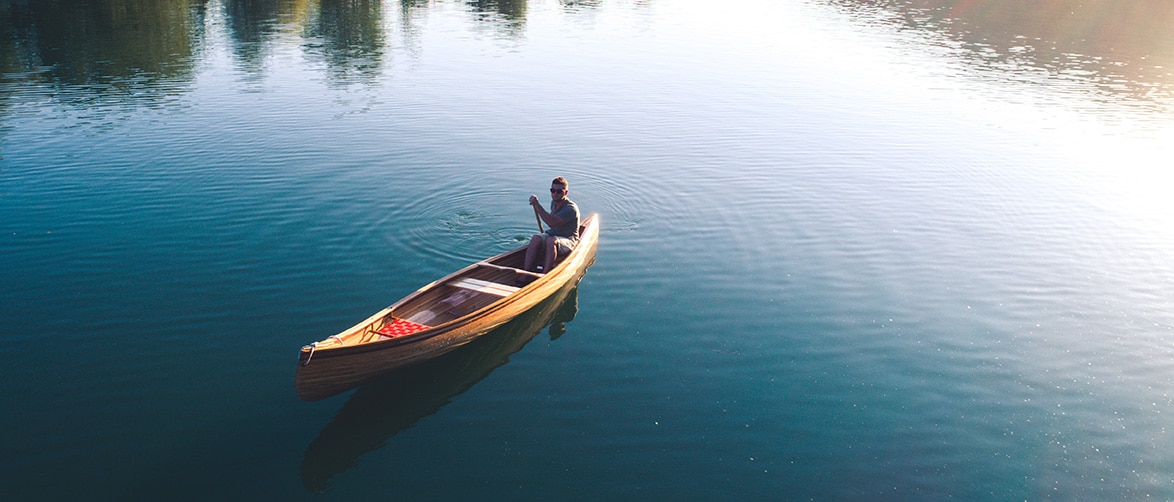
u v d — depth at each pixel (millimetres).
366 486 7641
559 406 8969
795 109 23438
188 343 9805
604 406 8969
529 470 7902
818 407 9000
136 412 8523
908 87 27188
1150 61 34750
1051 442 8477
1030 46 38156
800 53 33812
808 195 16016
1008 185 16969
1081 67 32531
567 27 40000
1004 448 8359
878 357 10070
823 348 10258
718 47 34781
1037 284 12219
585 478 7793
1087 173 17922
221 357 9555
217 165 16688
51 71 26094
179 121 20312
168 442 8109
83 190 14977
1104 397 9312
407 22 40594
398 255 12469
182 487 7500
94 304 10656
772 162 18141
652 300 11500
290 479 7699
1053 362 10031
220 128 19719
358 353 8445
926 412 8945
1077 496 7672
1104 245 13781
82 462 7754
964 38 40125
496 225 13820
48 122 19906
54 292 10945
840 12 49875
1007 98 25906
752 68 29984
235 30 36094
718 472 7906
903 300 11609
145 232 13086
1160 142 20891
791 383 9461
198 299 10875
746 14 47375
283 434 8344
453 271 11969
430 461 8031
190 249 12461
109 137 18641
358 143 18594
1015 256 13266
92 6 39656
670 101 24031
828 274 12430
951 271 12625
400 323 9531
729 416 8805
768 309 11273
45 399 8641
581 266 12367
